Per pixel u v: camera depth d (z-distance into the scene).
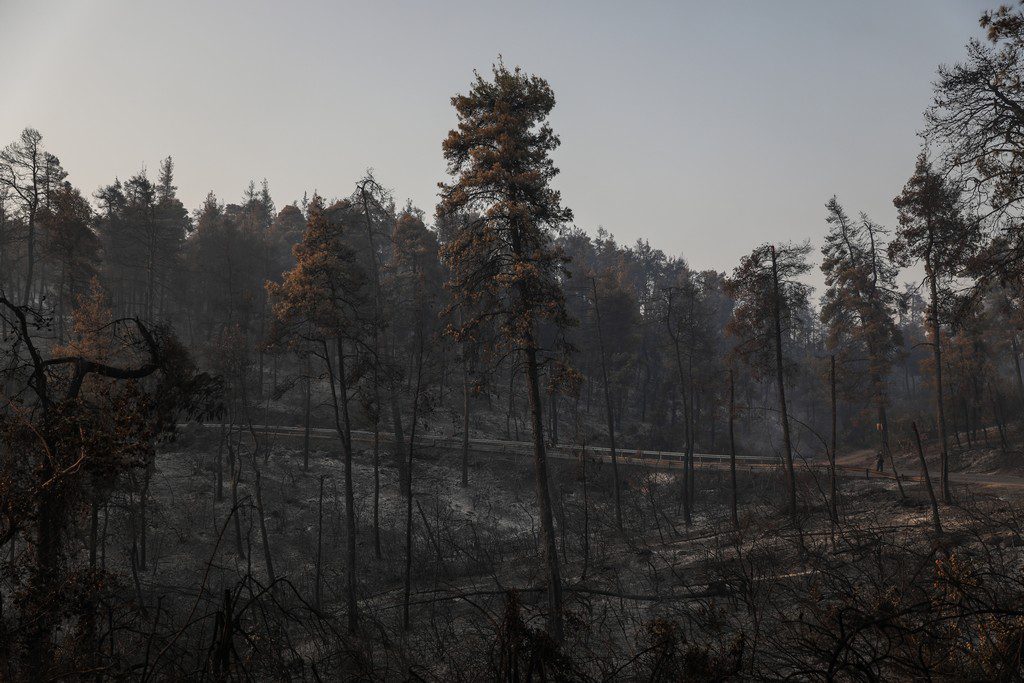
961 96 16.75
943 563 8.30
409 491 22.70
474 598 23.19
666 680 8.58
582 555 30.50
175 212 71.25
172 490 37.06
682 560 24.83
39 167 41.91
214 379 10.58
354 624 19.41
